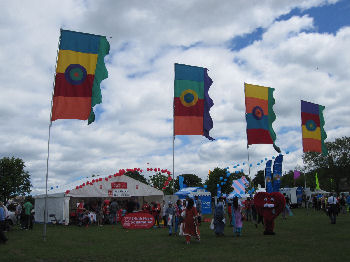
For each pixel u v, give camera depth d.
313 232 14.50
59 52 13.87
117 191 25.50
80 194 24.38
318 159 60.62
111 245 12.42
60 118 13.56
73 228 21.16
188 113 16.53
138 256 9.84
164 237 14.74
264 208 14.49
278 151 18.97
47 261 9.22
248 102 18.67
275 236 13.60
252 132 18.52
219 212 14.57
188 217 12.43
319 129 23.78
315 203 36.12
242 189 32.72
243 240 12.66
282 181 75.81
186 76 16.81
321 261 8.23
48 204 26.59
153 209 23.34
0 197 49.25
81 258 9.64
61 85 13.73
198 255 9.66
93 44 14.38
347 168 59.47
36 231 18.84
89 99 13.97
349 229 15.12
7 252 10.73
